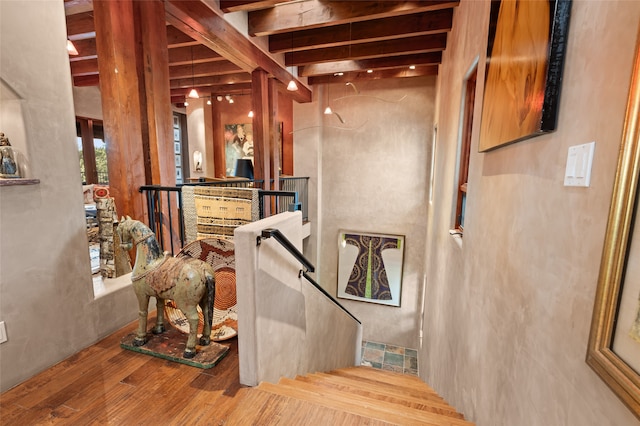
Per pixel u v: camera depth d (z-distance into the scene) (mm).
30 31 1557
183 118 9750
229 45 3477
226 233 2531
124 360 1812
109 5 2289
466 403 1992
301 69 5477
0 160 1511
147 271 1801
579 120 917
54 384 1598
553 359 1003
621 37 747
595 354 769
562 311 963
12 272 1518
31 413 1411
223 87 7070
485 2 2105
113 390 1574
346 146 6629
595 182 824
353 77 5824
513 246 1394
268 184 4945
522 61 1258
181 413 1443
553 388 996
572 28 980
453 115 3260
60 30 1703
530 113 1149
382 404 1718
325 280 7203
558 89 1028
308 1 3566
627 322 690
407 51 4352
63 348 1788
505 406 1378
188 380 1665
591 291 819
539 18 1104
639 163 663
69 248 1797
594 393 792
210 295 1842
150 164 2758
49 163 1667
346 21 3520
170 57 4887
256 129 4711
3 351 1499
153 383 1634
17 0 1499
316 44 4176
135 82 2539
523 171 1318
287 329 2031
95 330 1984
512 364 1332
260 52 4227
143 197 2637
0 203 1453
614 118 758
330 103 6605
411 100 6141
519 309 1291
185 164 9906
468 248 2230
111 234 2311
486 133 1813
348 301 7082
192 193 2568
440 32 3922
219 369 1763
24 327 1581
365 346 6797
